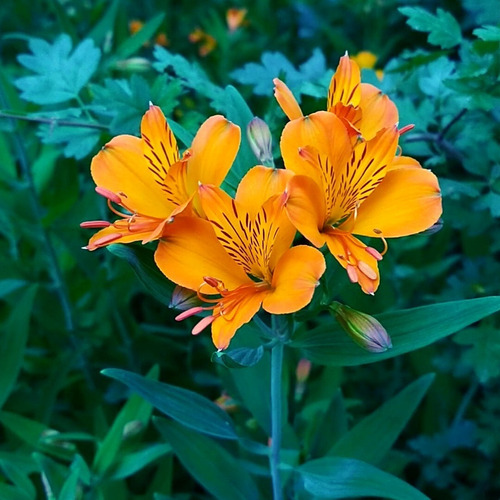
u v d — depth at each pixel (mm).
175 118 569
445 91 489
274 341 381
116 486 505
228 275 346
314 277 323
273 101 474
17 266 618
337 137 334
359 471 399
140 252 364
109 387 626
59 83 482
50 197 642
